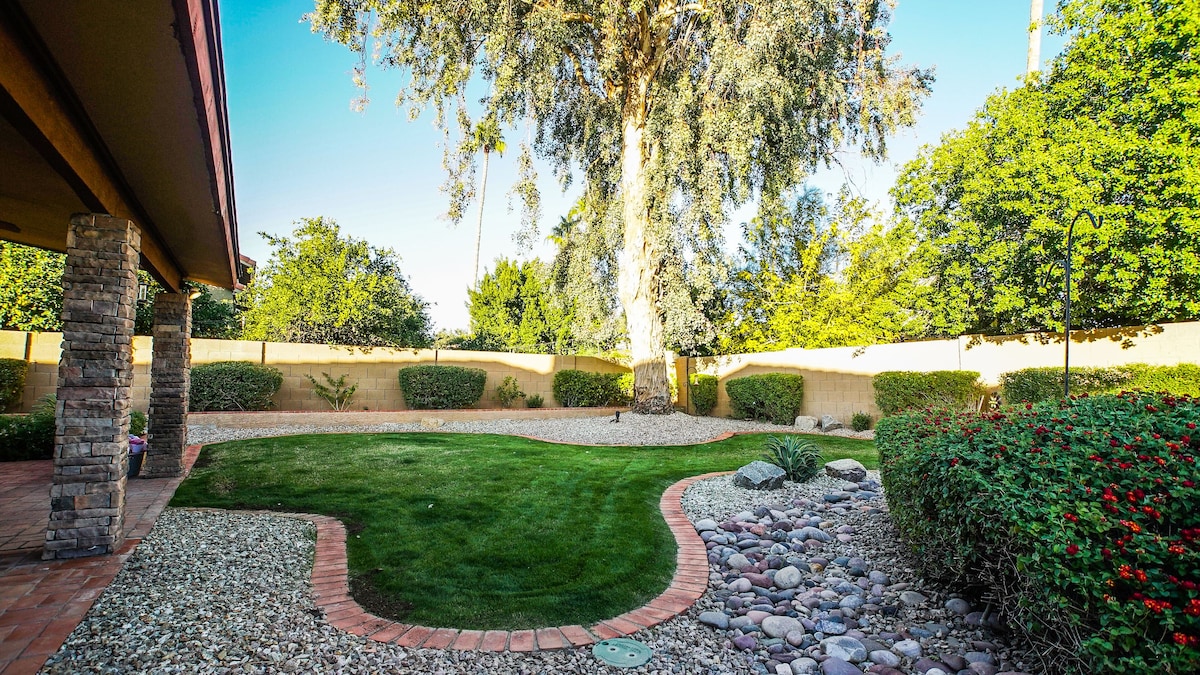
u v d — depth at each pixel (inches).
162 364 273.0
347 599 134.3
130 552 160.7
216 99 122.4
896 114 503.5
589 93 538.3
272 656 105.7
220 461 309.1
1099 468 95.9
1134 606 75.0
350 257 630.5
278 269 596.7
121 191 173.2
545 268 637.9
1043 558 87.1
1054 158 387.9
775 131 472.4
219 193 166.9
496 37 425.1
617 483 263.3
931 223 539.8
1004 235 444.5
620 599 138.6
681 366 704.4
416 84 468.4
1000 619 118.4
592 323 621.0
